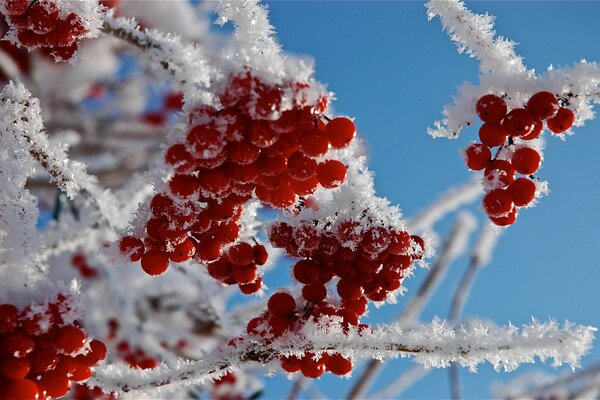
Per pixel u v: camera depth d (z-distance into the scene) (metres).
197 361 0.51
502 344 0.48
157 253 0.49
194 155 0.46
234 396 0.88
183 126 0.47
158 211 0.48
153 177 0.49
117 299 0.84
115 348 0.79
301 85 0.46
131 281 0.92
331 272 0.50
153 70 0.50
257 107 0.45
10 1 0.49
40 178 0.96
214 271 0.51
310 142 0.46
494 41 0.50
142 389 0.51
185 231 0.49
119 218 0.60
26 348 0.47
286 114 0.46
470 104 0.50
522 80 0.49
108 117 1.31
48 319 0.48
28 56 0.86
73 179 0.52
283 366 0.50
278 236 0.50
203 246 0.49
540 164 0.49
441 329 0.49
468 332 0.49
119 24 0.50
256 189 0.49
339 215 0.49
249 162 0.47
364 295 0.51
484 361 0.49
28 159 0.51
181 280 0.92
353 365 0.51
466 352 0.48
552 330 0.48
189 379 0.51
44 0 0.49
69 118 1.22
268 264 0.53
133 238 0.49
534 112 0.49
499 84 0.50
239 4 0.49
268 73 0.46
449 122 0.50
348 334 0.49
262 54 0.47
